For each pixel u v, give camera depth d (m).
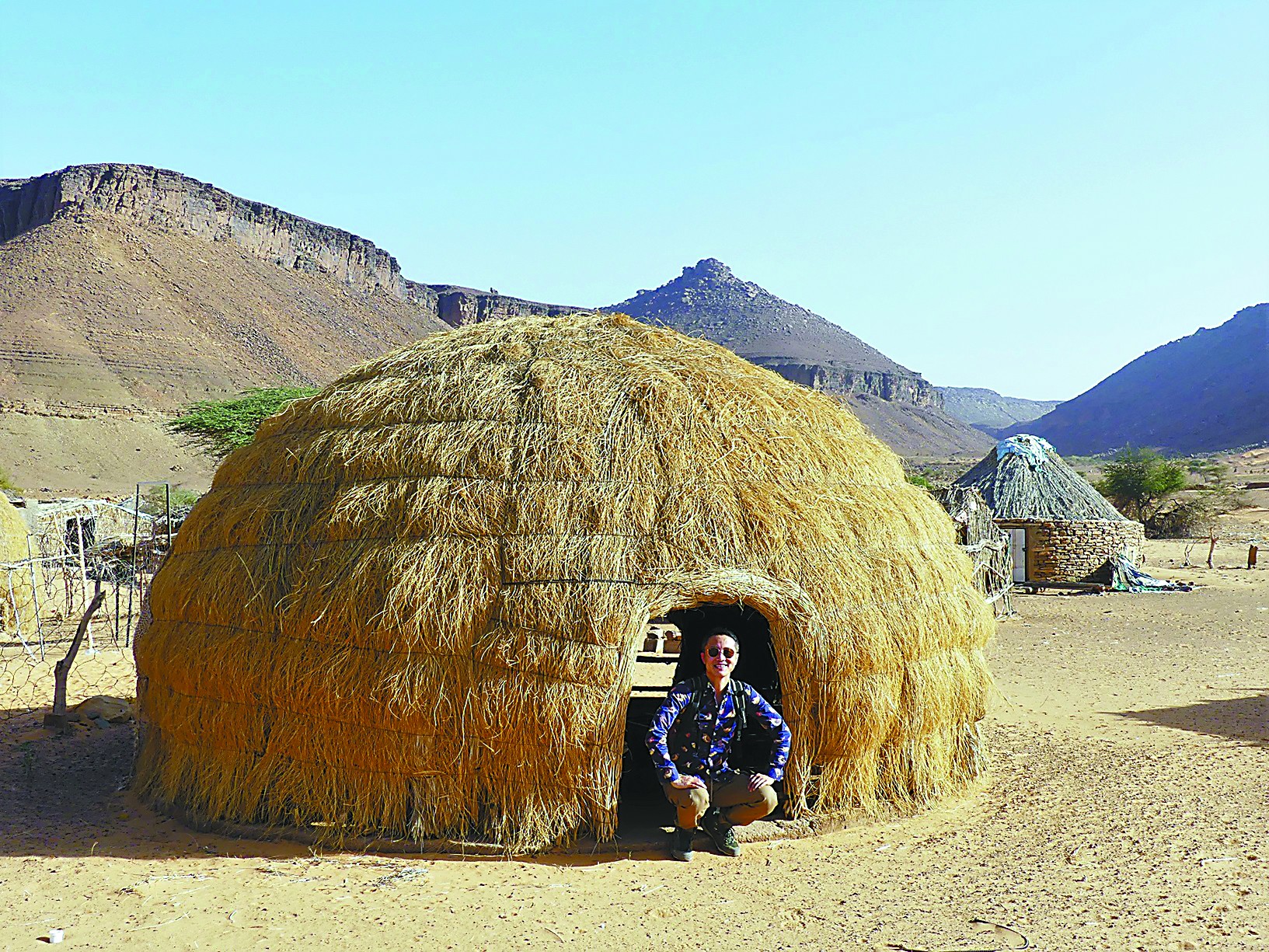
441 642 6.62
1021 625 19.94
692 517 6.96
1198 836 7.20
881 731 7.22
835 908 5.92
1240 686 13.36
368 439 7.62
